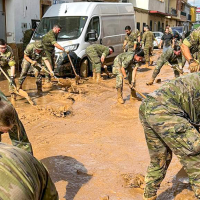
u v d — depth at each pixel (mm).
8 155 1725
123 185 4078
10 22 13578
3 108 2002
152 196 3494
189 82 3143
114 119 6699
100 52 10516
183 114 3078
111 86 10047
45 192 1966
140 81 11133
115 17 12867
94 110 7336
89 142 5434
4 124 2006
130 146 5281
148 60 14461
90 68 11617
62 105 7598
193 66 4887
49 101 7941
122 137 5676
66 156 4871
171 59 8758
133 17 14188
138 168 4520
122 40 13328
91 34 11211
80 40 10945
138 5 33312
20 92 7410
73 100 8195
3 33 13578
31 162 1832
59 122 6426
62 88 9297
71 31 11219
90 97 8523
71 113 7004
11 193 1549
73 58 10641
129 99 8383
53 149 5121
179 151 3027
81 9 11680
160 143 3285
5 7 13539
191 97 3119
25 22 14367
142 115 3227
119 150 5113
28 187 1654
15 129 3262
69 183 4105
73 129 6055
